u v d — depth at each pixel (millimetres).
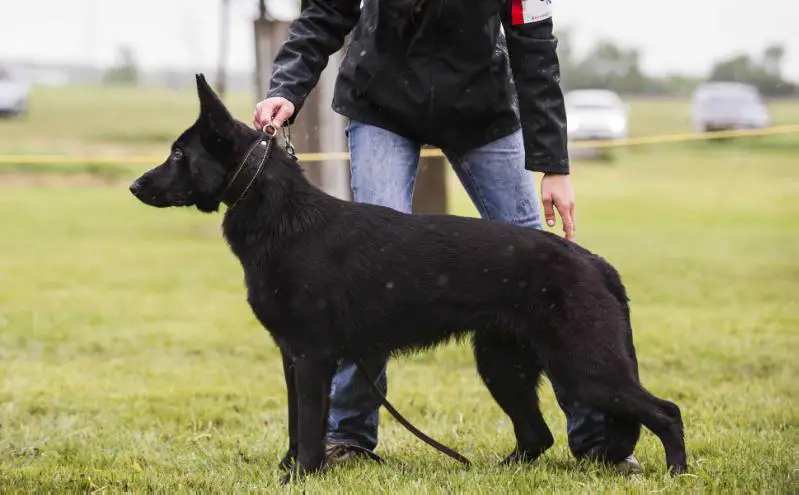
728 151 44781
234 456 6848
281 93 6262
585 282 5672
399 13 6027
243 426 8172
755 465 6055
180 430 7938
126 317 13633
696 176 36969
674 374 10078
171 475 6172
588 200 30484
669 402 5656
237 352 11531
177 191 6035
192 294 15617
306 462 5883
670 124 59156
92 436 7629
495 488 5520
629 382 5625
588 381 5613
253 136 5961
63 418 8281
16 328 12789
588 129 43781
